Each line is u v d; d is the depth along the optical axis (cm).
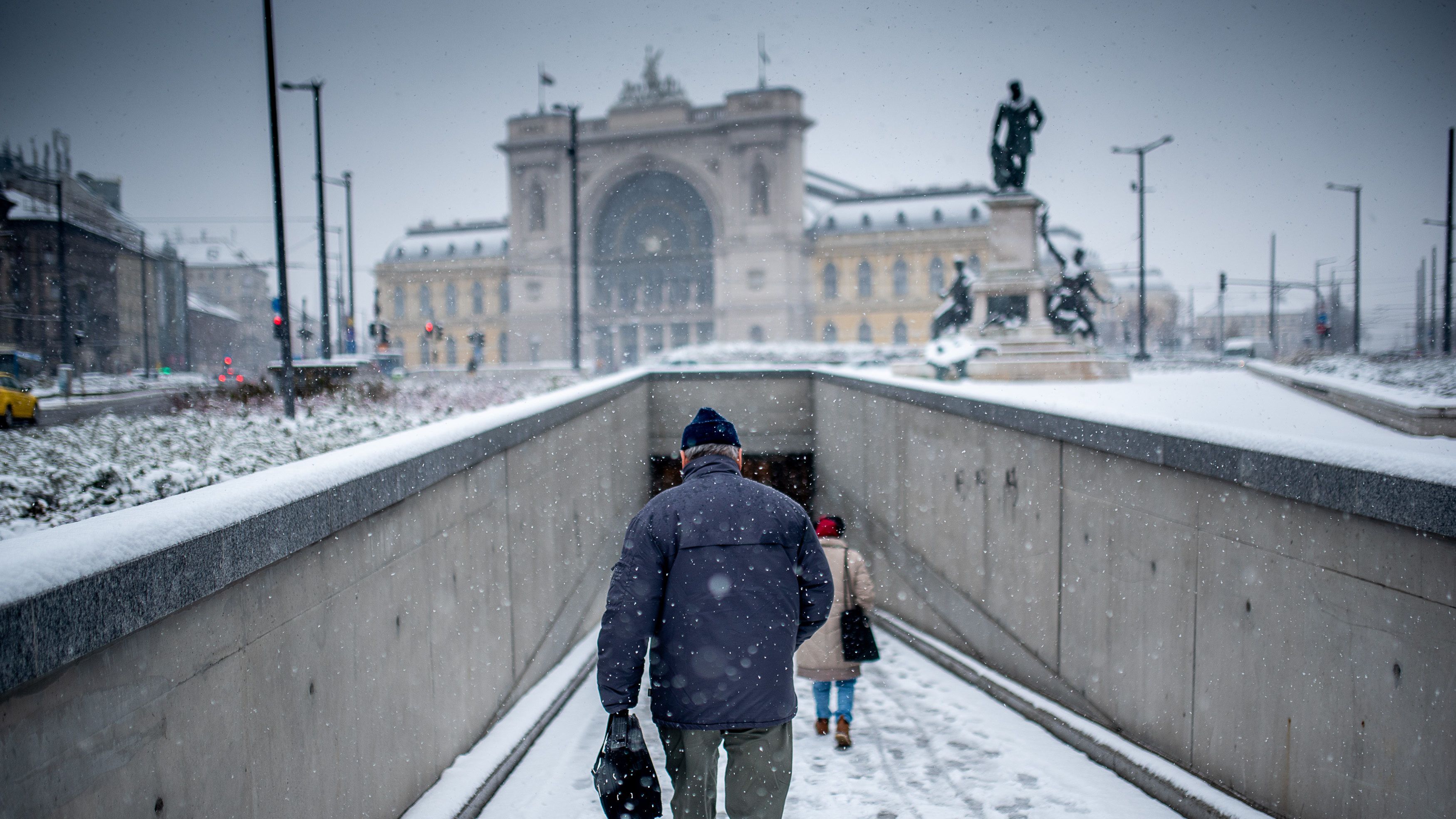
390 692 428
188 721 272
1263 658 412
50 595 209
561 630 821
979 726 619
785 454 1579
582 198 9869
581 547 930
